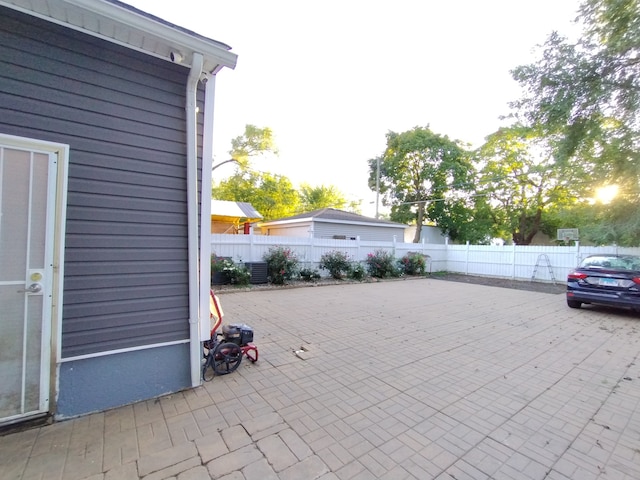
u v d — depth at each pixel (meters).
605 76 8.87
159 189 2.85
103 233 2.57
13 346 2.26
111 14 2.26
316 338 4.78
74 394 2.48
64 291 2.42
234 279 9.28
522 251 13.66
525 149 19.48
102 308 2.59
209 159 3.14
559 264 12.55
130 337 2.72
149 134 2.78
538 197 19.97
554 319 6.44
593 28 8.80
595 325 5.99
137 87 2.71
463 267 15.88
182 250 3.00
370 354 4.15
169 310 2.93
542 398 3.04
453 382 3.36
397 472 1.96
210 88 3.10
